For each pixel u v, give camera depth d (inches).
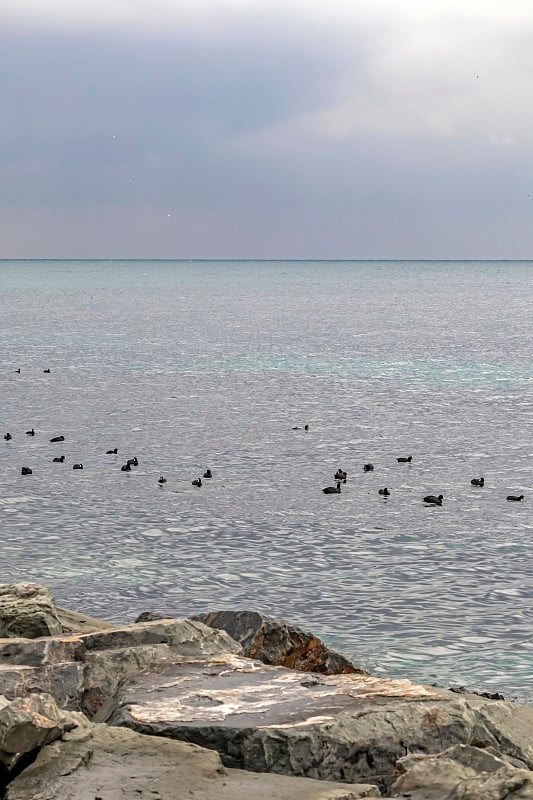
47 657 695.7
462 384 4114.2
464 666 1194.6
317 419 3181.6
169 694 624.7
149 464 2447.1
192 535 1774.1
